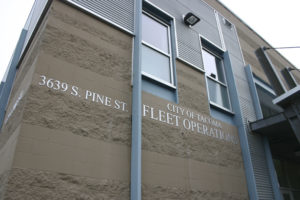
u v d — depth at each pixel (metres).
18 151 3.28
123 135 4.52
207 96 6.91
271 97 10.36
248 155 6.86
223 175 6.00
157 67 6.22
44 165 3.42
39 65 3.97
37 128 3.56
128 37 5.65
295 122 5.05
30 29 7.16
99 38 5.05
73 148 3.80
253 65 10.29
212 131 6.41
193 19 7.51
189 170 5.25
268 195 6.70
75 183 3.60
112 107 4.61
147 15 6.86
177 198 4.72
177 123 5.59
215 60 8.62
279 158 9.46
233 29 10.45
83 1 5.09
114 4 5.70
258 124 7.36
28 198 3.12
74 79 4.30
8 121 4.98
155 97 5.48
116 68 5.04
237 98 7.86
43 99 3.79
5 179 3.19
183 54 6.88
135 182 4.09
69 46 4.49
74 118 4.01
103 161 4.06
